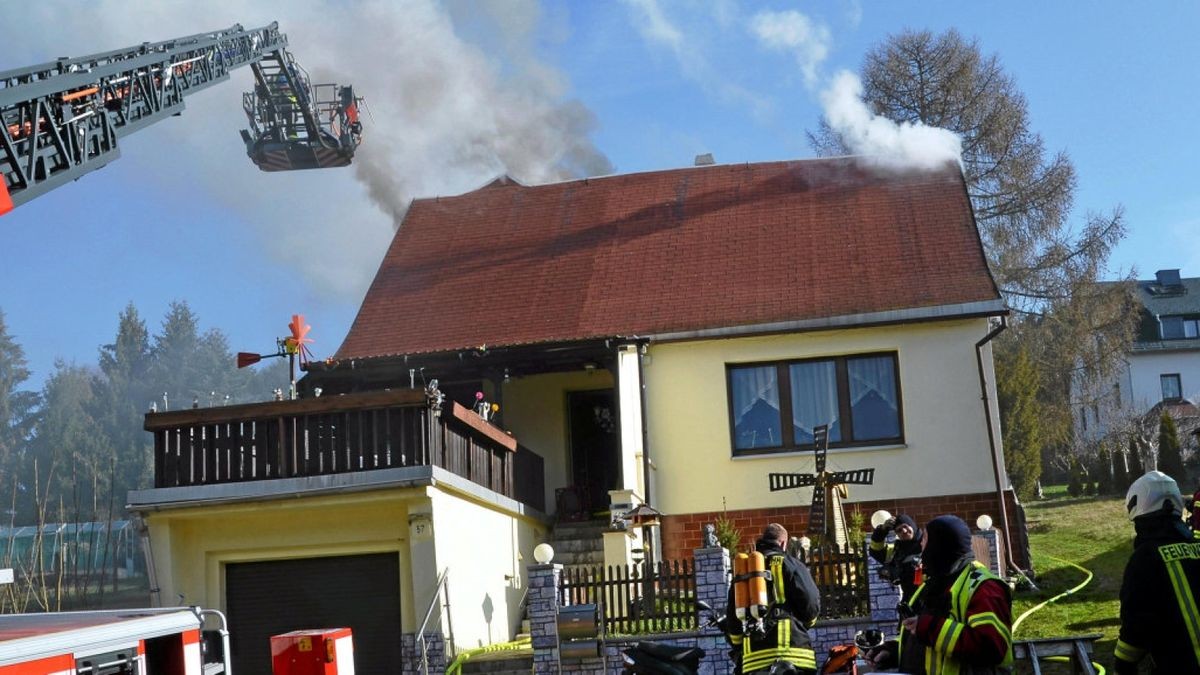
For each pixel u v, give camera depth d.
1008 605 6.36
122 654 9.04
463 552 17.14
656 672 10.83
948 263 22.77
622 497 19.22
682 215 26.30
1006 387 34.56
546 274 25.17
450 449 16.91
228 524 16.84
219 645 10.41
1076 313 39.38
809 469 21.39
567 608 14.97
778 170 27.30
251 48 24.52
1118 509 28.66
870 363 21.75
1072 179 39.75
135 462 62.09
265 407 16.38
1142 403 63.59
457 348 22.62
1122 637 6.22
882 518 14.92
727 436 21.70
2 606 24.31
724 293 23.25
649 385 22.14
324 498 16.12
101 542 34.81
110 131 17.38
